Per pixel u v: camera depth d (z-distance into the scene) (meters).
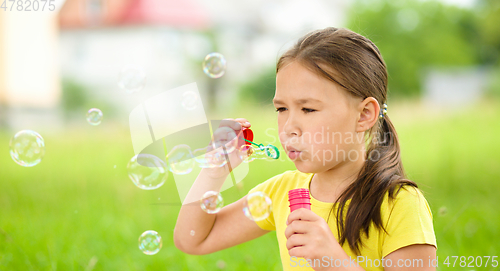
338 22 20.20
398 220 1.08
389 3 20.39
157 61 18.94
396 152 1.24
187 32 19.72
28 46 13.14
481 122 8.05
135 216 2.87
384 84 1.26
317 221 1.05
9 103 12.36
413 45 19.59
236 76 18.16
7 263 2.12
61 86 13.93
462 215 2.60
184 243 1.37
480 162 4.20
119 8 19.44
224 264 2.05
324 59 1.12
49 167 4.76
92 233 2.57
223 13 20.66
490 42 22.17
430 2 21.12
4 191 3.66
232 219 1.39
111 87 14.37
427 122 8.29
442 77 18.02
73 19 19.23
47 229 2.62
